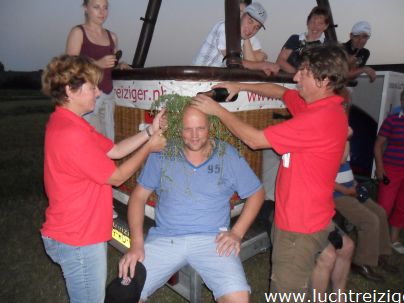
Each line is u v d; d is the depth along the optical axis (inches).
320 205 75.1
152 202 103.8
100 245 72.3
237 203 108.7
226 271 77.5
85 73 66.3
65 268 71.2
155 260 81.9
